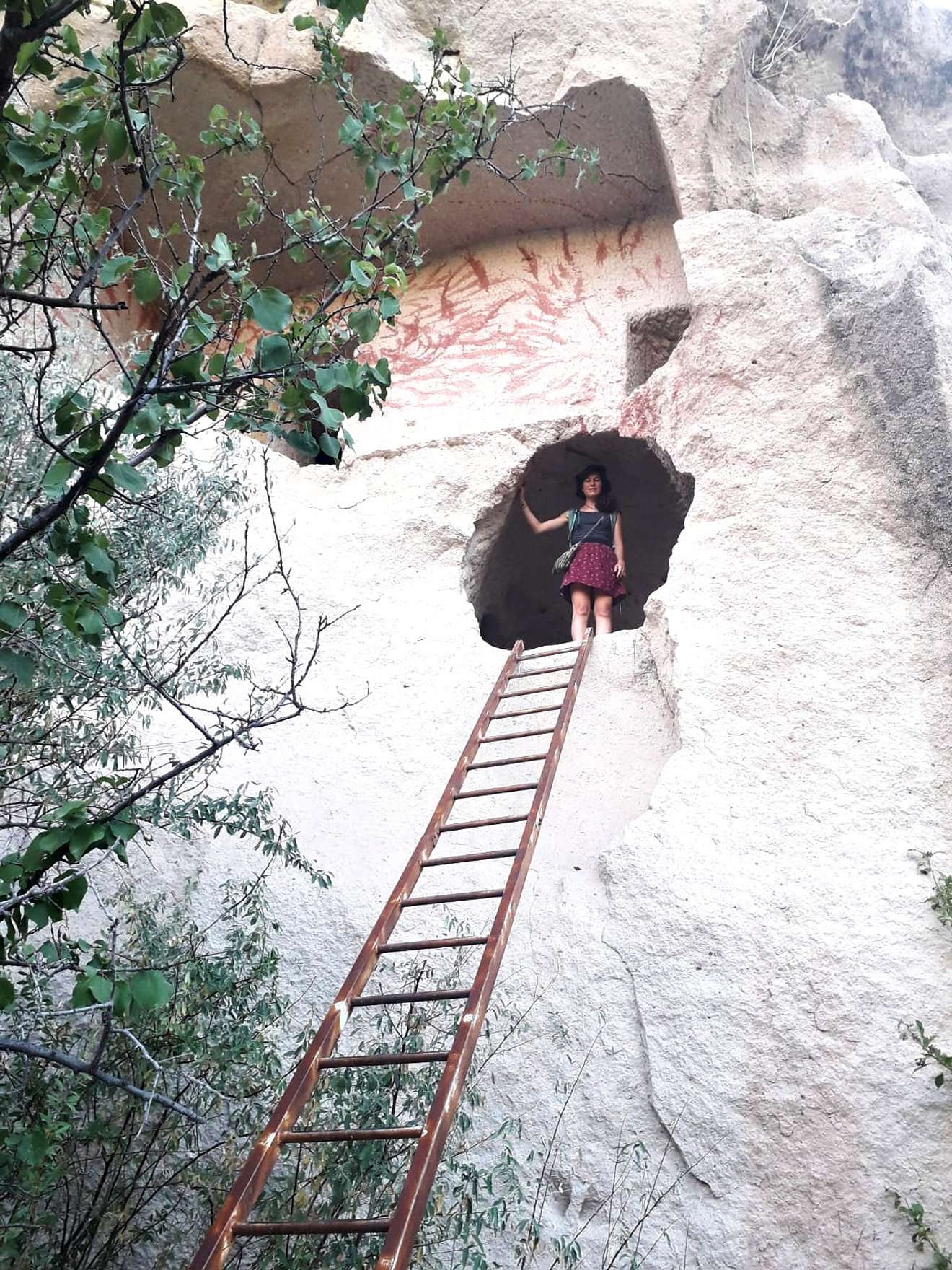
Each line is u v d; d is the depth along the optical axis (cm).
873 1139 398
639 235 764
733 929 451
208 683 432
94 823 260
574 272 761
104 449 268
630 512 802
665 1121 415
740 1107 412
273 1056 381
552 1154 416
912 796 475
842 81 835
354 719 568
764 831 476
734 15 723
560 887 489
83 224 310
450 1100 273
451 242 797
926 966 430
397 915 362
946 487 539
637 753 539
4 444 396
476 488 659
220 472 596
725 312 641
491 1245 395
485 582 771
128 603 433
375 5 711
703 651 536
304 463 743
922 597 528
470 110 371
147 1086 361
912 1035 412
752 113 728
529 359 723
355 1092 348
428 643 596
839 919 446
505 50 727
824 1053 418
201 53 683
